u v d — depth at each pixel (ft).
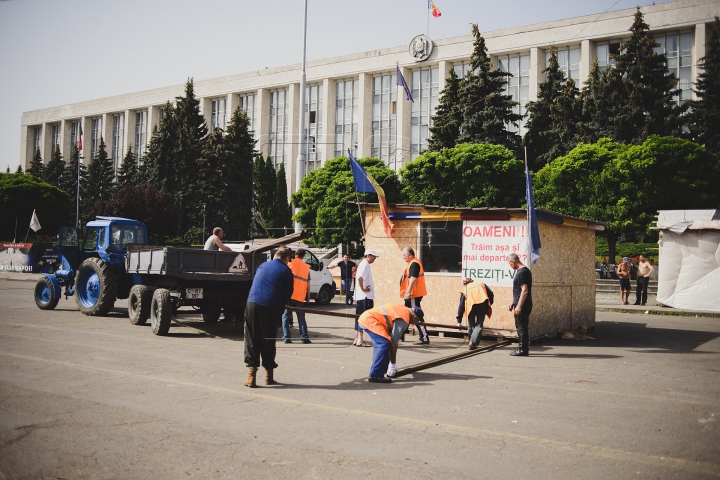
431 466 15.24
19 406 20.04
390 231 44.78
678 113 133.18
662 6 179.32
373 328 25.99
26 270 143.54
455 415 20.44
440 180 127.13
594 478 14.64
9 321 45.29
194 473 14.37
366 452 16.25
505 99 140.77
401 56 224.53
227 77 269.64
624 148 122.31
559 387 25.67
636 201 116.26
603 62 192.75
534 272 41.19
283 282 24.99
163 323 39.37
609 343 42.11
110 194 217.77
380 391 24.07
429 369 29.71
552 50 158.92
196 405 20.98
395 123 228.84
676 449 17.11
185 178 184.24
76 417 19.01
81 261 56.70
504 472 14.92
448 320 43.80
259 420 19.22
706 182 114.62
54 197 200.75
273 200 217.15
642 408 22.03
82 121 318.45
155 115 293.64
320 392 23.63
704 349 39.19
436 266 44.57
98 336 38.47
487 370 29.73
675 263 73.61
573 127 146.30
